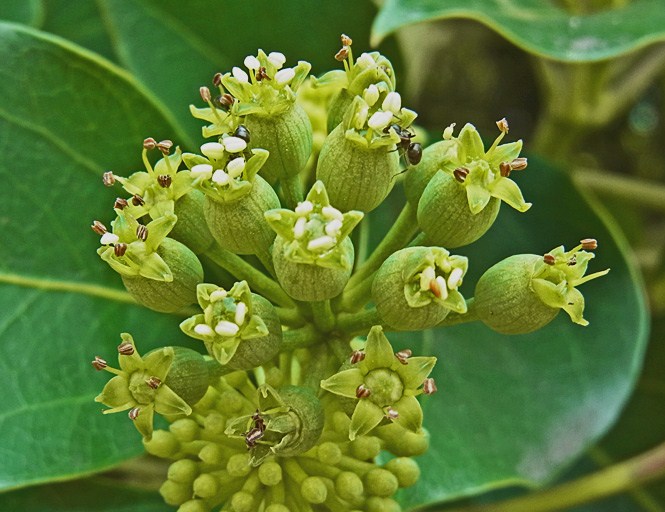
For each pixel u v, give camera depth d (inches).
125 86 7.2
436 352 7.3
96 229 6.1
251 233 6.1
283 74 6.2
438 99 10.3
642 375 8.3
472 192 6.1
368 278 6.2
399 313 6.0
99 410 7.1
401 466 6.4
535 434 7.3
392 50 7.9
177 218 6.2
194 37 7.7
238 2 7.7
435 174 6.2
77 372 7.1
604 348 7.4
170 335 7.3
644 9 7.3
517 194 6.1
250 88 6.2
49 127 7.2
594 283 7.5
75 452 7.0
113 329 7.2
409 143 6.2
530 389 7.3
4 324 7.1
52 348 7.1
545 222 7.6
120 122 7.2
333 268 6.0
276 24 7.8
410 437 6.4
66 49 7.1
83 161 7.2
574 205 7.6
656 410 8.2
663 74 10.2
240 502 6.3
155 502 7.3
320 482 6.3
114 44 7.7
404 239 6.3
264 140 6.2
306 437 6.0
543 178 7.7
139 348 7.2
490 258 7.6
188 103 7.7
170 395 6.0
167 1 7.7
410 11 7.0
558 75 8.3
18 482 6.9
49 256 7.2
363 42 7.8
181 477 6.4
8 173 7.1
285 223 6.0
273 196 6.1
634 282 7.5
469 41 10.1
